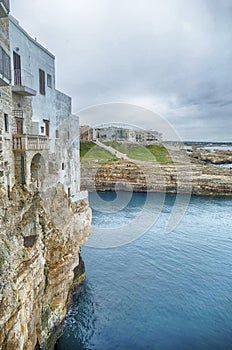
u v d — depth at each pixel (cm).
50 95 2370
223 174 7756
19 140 1692
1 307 990
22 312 1148
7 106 1611
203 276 2648
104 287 2459
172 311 2136
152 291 2395
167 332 1916
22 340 1130
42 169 1992
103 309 2150
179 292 2383
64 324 1941
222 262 2945
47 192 1991
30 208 1669
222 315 2091
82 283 2502
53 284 1756
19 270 1195
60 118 2573
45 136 1978
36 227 1638
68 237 2062
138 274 2683
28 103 1992
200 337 1867
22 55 1898
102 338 1855
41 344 1498
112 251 3178
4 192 1457
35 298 1385
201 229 4050
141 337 1866
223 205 5822
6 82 1459
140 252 3177
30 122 2027
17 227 1411
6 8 1437
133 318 2050
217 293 2372
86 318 2039
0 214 1272
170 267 2828
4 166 1530
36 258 1420
